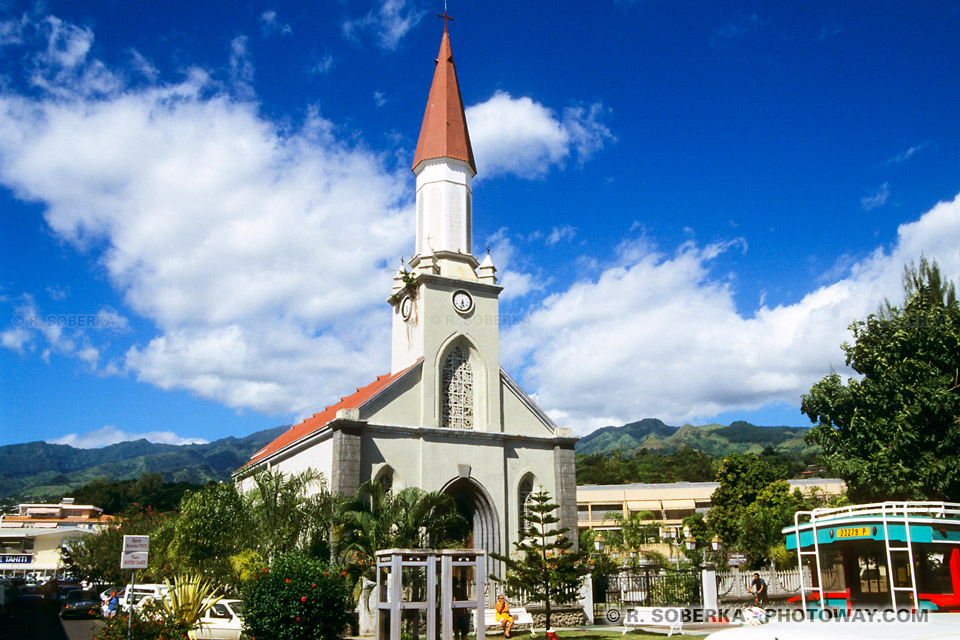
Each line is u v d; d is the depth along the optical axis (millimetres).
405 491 26672
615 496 89438
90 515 93438
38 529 71875
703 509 87938
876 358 32719
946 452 30391
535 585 24203
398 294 36719
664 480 133375
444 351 34031
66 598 39625
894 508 16609
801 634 7234
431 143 37562
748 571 35844
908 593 16031
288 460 36094
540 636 25375
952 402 30234
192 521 25094
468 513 33250
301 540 27406
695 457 150375
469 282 35344
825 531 17875
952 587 15656
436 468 31797
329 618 20828
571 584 24234
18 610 42312
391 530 25359
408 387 32500
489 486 32969
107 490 103875
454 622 21594
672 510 87062
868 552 17188
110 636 18250
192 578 23219
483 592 19281
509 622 26078
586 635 25094
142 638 18141
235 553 25453
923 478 29906
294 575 21094
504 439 34219
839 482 84125
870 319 34844
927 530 15805
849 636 7051
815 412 34625
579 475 133375
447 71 39594
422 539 26641
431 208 36781
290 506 26875
